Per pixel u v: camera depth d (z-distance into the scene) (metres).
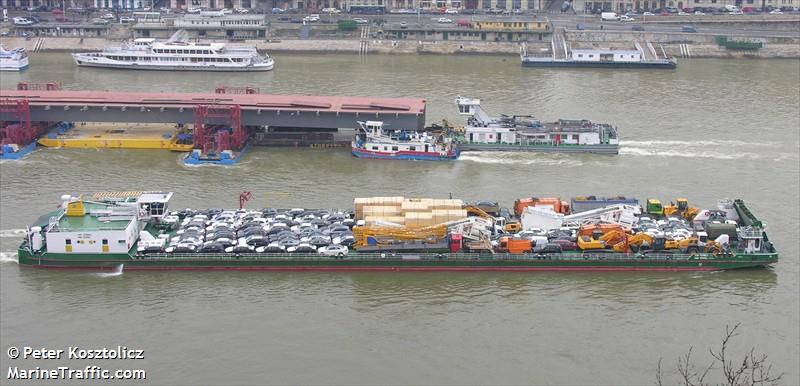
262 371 121.12
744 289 145.88
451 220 154.88
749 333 132.12
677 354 126.50
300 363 123.06
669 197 187.25
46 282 146.12
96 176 199.38
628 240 152.88
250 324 132.88
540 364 123.56
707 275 151.00
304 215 165.50
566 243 153.62
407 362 123.56
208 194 186.38
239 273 150.25
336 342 128.25
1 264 151.88
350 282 147.62
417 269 151.38
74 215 154.25
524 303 140.38
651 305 140.25
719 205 168.12
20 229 165.75
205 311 136.62
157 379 119.38
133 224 154.12
